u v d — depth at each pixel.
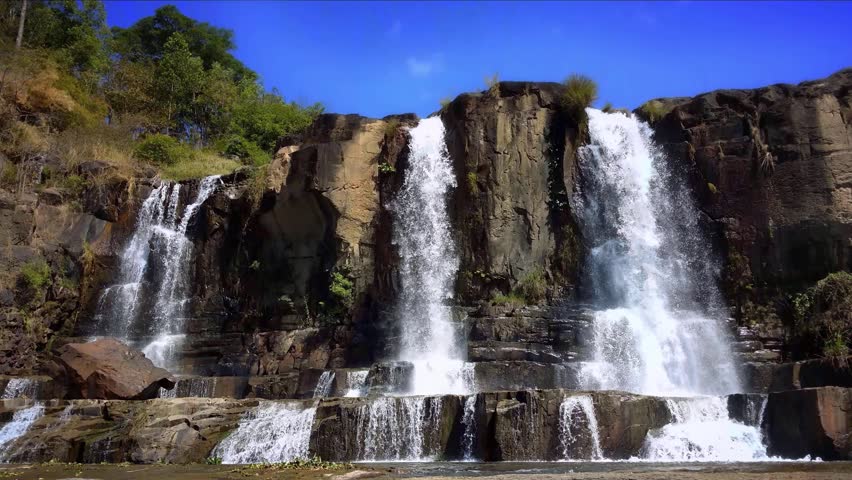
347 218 28.59
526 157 28.41
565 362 23.31
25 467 16.75
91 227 32.62
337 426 18.59
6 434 20.03
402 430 18.50
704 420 18.52
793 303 24.75
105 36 52.00
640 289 27.06
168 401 19.69
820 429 17.00
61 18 49.53
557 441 17.61
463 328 26.00
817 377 21.39
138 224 33.34
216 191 31.97
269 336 28.14
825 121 25.73
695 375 23.92
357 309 28.02
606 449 17.64
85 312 31.22
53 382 22.84
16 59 38.31
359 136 29.73
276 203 29.97
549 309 25.62
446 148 29.50
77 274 31.22
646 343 23.95
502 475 13.55
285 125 46.66
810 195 25.33
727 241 26.50
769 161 26.22
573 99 28.78
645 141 29.03
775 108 26.67
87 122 40.53
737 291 26.06
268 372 27.27
